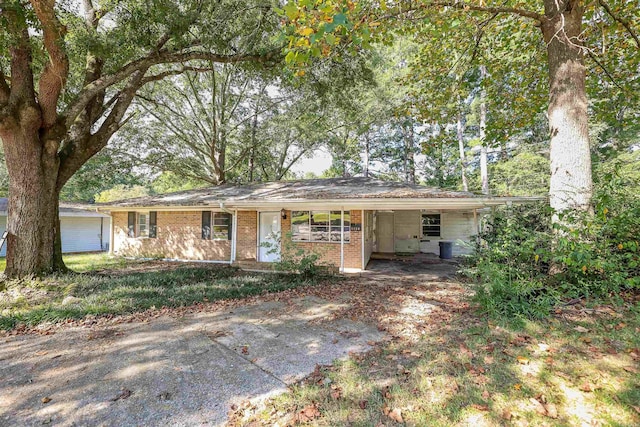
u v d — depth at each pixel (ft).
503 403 8.45
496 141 31.99
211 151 63.26
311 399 9.20
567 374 9.50
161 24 25.71
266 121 63.52
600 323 12.54
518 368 10.07
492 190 65.26
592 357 10.28
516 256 16.84
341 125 64.85
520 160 59.26
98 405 9.20
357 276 30.48
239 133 65.46
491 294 15.31
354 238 35.12
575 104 17.80
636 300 14.33
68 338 14.71
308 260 28.71
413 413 8.31
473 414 8.11
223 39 28.91
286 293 23.32
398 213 51.75
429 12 20.45
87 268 36.73
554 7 18.47
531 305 14.30
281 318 17.35
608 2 21.04
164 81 53.83
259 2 28.45
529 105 29.66
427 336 13.48
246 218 41.37
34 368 11.64
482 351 11.42
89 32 22.91
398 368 10.78
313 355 12.32
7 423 8.44
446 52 28.60
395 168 88.53
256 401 9.23
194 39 28.86
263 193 40.98
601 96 28.27
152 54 27.91
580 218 15.42
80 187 58.59
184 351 13.00
